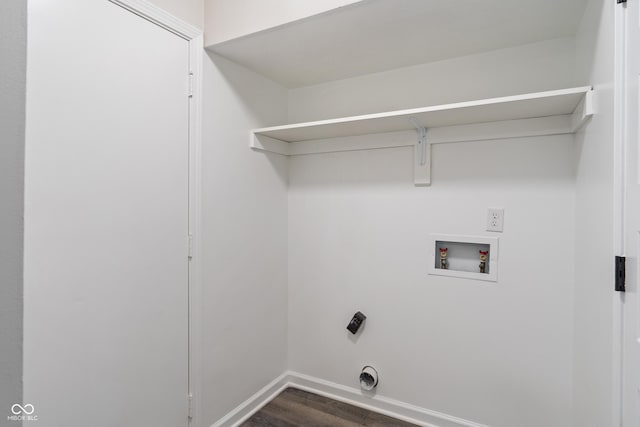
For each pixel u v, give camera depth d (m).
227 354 1.84
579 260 1.48
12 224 0.80
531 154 1.68
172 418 1.54
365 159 2.10
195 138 1.63
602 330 1.11
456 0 1.30
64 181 1.14
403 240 1.99
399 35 1.58
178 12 1.54
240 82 1.92
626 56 0.93
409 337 1.98
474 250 1.84
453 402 1.86
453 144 1.85
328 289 2.23
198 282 1.65
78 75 1.17
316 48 1.71
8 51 0.78
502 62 1.72
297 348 2.34
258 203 2.07
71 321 1.17
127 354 1.35
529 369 1.69
